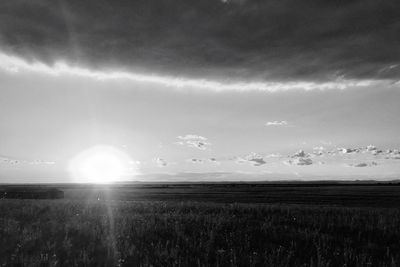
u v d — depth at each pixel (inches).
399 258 377.7
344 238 477.1
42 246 409.7
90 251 386.9
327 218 687.1
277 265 334.3
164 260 354.3
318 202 1893.5
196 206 964.6
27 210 765.9
